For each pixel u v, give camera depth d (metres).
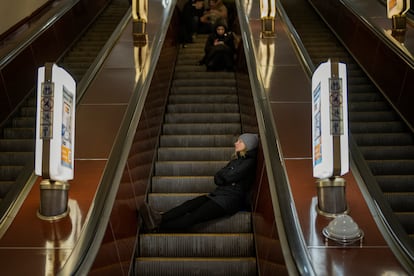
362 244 3.34
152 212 4.57
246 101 6.73
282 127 5.05
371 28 7.61
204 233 4.80
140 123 5.32
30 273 3.07
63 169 3.66
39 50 7.66
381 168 5.25
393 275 3.02
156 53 7.26
